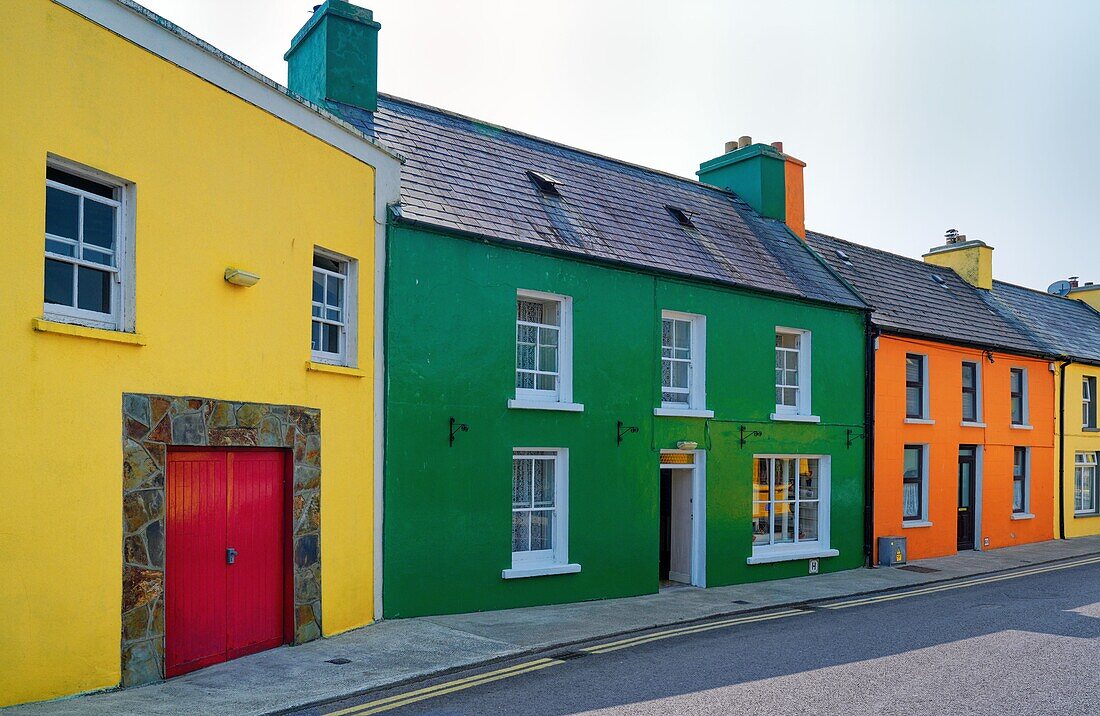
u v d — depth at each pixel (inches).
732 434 613.0
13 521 259.6
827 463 682.2
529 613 469.7
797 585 603.8
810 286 686.5
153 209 309.6
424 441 448.8
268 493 361.1
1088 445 970.7
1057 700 308.5
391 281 440.1
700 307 598.9
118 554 289.9
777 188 784.3
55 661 270.1
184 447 320.5
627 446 547.5
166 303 312.8
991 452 842.2
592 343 532.4
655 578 559.2
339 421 401.7
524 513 503.8
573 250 521.7
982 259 981.8
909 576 652.1
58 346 274.1
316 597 381.1
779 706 298.0
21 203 264.7
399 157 452.4
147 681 298.2
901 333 741.9
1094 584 610.5
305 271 383.6
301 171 383.6
